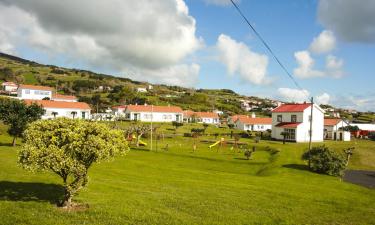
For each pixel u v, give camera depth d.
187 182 31.38
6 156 38.44
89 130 19.02
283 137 92.94
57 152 17.83
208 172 41.91
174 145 78.12
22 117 50.19
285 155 63.91
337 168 48.12
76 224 16.38
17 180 25.36
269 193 28.33
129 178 32.00
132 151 63.09
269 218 20.48
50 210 18.20
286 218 20.81
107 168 38.28
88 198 21.53
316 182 40.53
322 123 94.19
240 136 101.81
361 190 36.66
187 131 106.12
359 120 165.12
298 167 51.81
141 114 136.00
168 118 141.12
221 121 167.25
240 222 19.09
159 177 34.19
